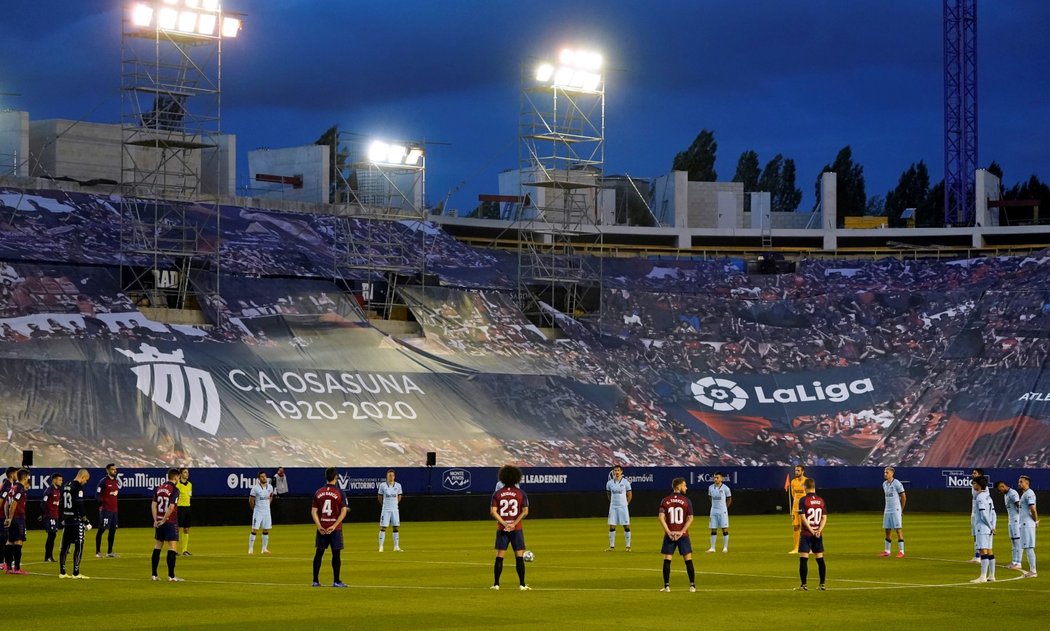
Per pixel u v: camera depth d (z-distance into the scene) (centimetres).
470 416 7150
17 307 6638
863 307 9125
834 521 5903
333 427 6619
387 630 2048
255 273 7706
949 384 8231
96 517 5138
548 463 6912
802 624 2159
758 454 7681
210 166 8819
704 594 2605
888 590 2709
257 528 3691
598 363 8206
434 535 4753
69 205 7631
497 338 8088
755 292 9362
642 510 6500
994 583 2877
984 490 2941
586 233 9025
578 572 3128
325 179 9269
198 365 6719
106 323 6775
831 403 8225
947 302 9031
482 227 9825
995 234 10450
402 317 8356
